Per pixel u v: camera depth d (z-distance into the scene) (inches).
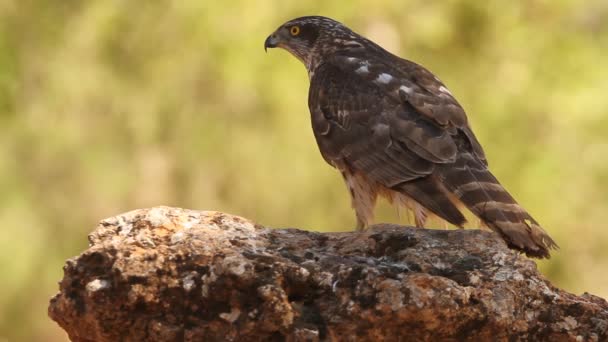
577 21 671.1
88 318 242.4
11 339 609.0
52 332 611.5
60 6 616.7
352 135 312.8
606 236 614.2
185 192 606.5
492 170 607.2
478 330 234.1
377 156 304.8
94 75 598.2
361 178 315.3
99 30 599.2
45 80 606.5
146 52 602.5
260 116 603.5
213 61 591.8
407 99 306.7
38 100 607.2
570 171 607.2
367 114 311.0
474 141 299.7
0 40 601.9
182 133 602.9
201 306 237.8
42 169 604.7
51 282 604.4
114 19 599.5
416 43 621.0
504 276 241.6
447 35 614.2
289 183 600.1
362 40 349.7
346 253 254.5
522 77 622.5
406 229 257.8
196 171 604.1
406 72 320.8
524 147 608.4
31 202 602.9
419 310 229.0
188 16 591.2
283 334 233.3
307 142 600.1
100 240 256.5
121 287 238.5
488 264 245.8
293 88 592.4
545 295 242.8
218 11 589.9
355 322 232.8
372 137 307.4
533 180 602.5
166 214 260.2
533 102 613.3
